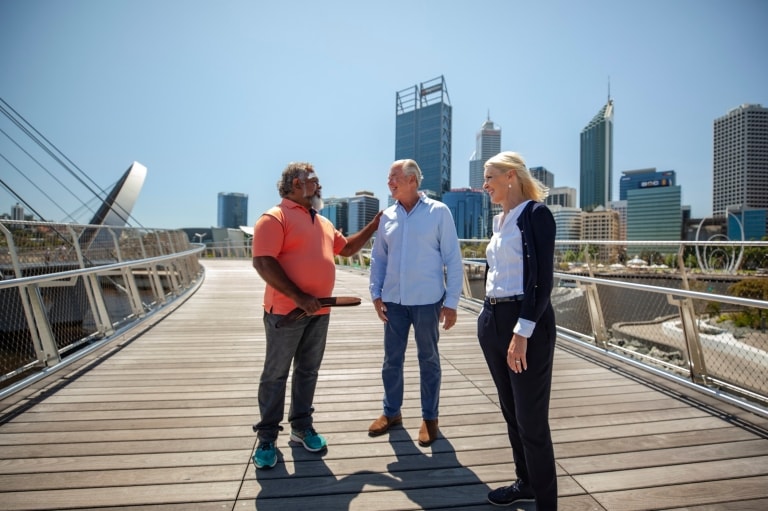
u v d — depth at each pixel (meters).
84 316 4.90
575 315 4.96
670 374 3.44
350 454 2.23
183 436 2.42
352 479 1.99
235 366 3.84
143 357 4.15
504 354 1.64
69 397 3.03
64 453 2.20
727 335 4.27
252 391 3.18
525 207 1.61
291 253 2.10
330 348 4.56
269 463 2.07
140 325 5.78
